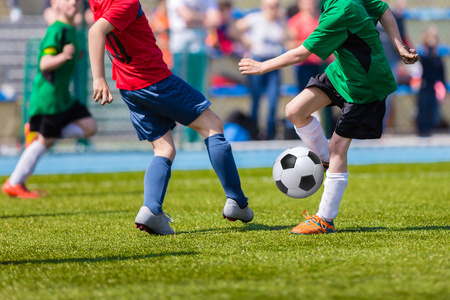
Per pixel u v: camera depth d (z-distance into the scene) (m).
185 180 21.00
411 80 34.50
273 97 28.34
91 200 15.46
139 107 9.70
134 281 6.45
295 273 6.61
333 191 9.28
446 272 6.52
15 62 32.09
